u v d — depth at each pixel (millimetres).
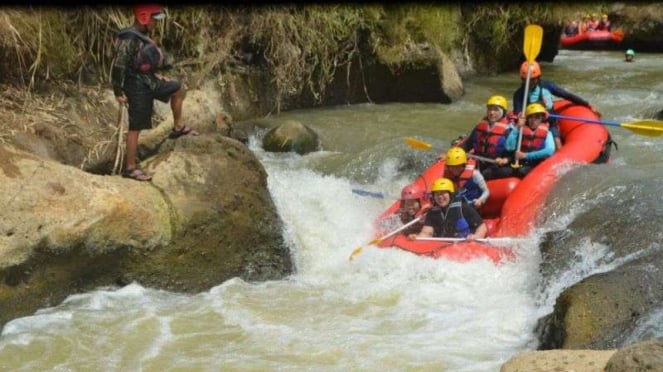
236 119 9922
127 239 5441
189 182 5902
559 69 15391
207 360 4621
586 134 7672
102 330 4977
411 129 9812
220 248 5836
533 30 8445
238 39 10180
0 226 5004
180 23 9555
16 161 5371
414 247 6246
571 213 6062
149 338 4895
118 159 6801
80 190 5367
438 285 5781
